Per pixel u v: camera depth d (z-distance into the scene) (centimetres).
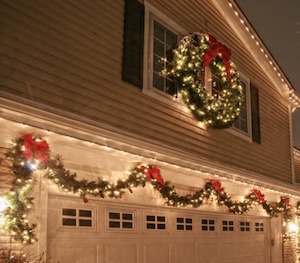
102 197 661
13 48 561
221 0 1046
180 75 860
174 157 755
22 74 566
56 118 557
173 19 882
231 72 1005
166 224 820
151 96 782
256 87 1190
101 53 692
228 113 954
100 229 679
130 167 720
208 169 859
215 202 955
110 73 703
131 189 728
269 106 1260
